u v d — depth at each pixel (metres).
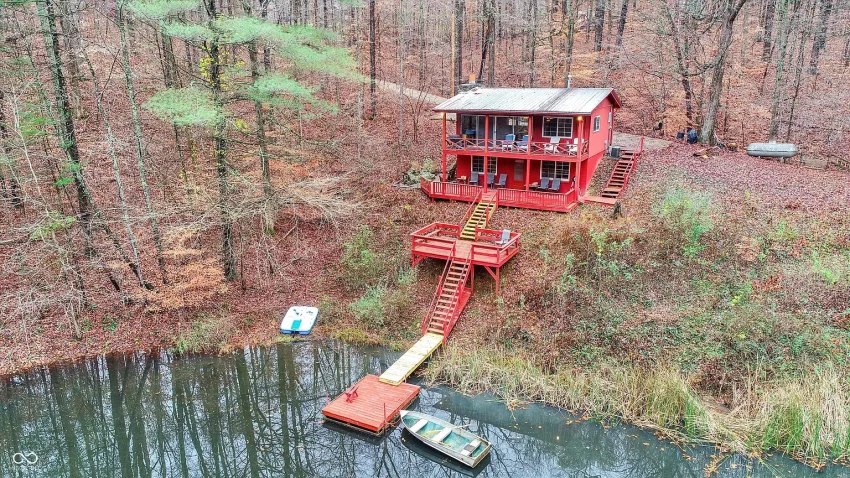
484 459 14.70
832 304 16.72
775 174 25.39
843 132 30.31
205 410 17.45
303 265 24.12
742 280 18.39
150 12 16.73
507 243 20.89
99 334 19.88
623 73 39.16
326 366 19.08
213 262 22.28
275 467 15.28
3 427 16.47
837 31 35.28
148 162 23.73
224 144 20.70
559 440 15.33
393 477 14.70
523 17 42.72
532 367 17.36
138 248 22.77
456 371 17.64
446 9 44.25
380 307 20.59
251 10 21.73
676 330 17.12
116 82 28.78
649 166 27.30
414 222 25.16
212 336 20.20
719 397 15.44
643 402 15.75
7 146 18.83
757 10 46.38
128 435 16.69
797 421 13.93
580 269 19.94
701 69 31.09
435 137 33.50
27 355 18.67
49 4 17.27
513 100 26.00
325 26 37.69
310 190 23.62
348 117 34.12
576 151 24.92
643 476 14.06
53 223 17.66
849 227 19.80
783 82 32.69
